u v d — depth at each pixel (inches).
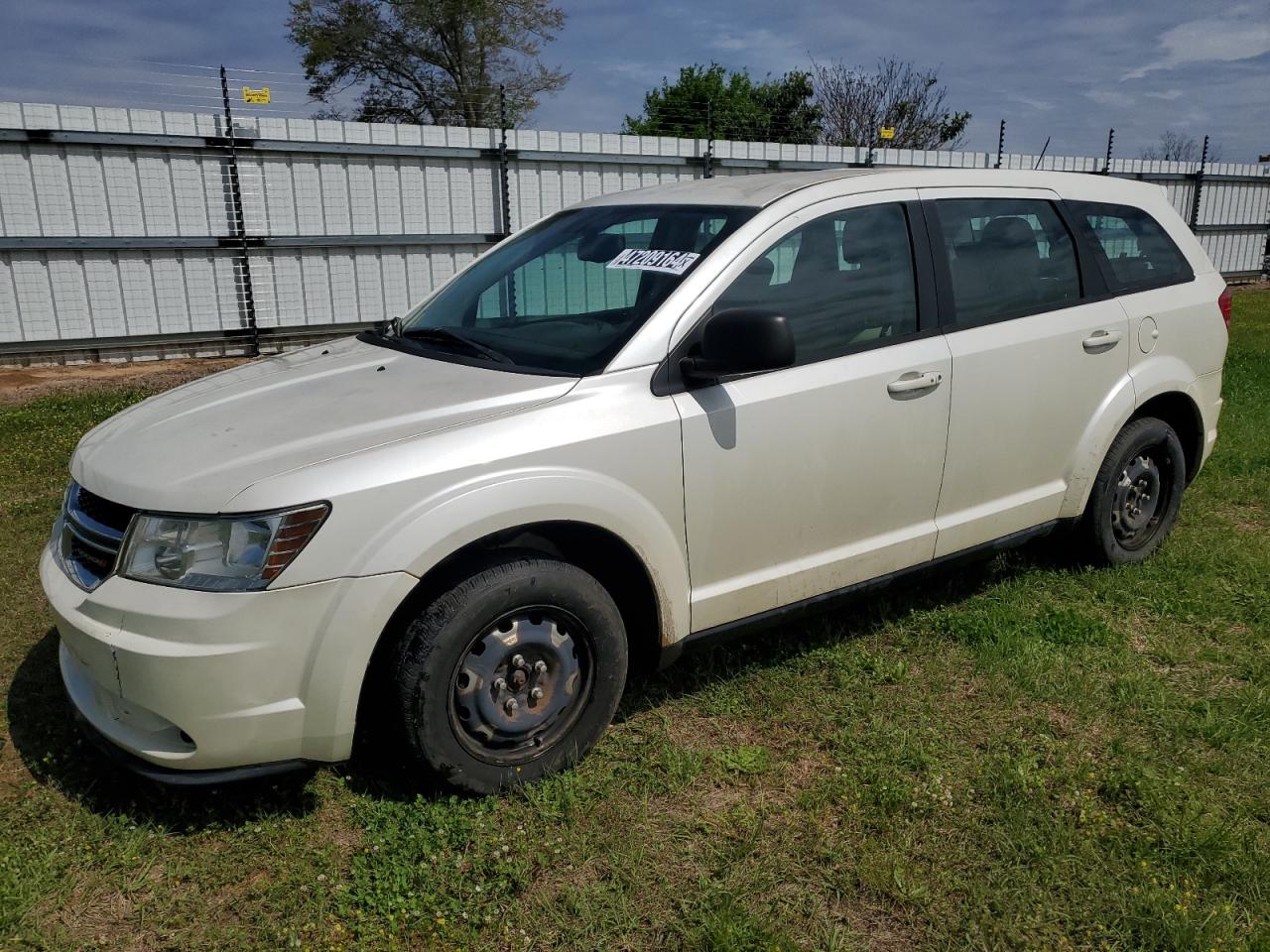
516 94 1220.5
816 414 130.3
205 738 99.3
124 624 99.8
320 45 1194.0
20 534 202.7
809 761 123.1
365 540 100.8
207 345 469.1
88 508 110.0
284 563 98.1
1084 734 128.7
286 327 484.7
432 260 516.1
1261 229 862.5
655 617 123.6
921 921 95.8
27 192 418.3
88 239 430.6
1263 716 132.0
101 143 424.5
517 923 94.9
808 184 139.8
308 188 475.8
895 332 140.9
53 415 322.3
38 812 110.6
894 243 142.9
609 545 120.1
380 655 108.9
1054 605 167.0
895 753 123.0
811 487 132.2
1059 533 170.7
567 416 112.9
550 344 127.6
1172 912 95.3
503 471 107.3
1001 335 150.4
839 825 109.8
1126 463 174.4
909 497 143.7
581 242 146.7
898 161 676.7
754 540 129.3
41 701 134.8
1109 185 177.3
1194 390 180.9
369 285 501.7
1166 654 149.8
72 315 437.4
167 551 99.7
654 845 106.8
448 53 1214.3
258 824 108.8
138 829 107.3
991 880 100.7
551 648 114.3
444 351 133.0
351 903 97.7
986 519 154.6
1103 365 164.9
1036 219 161.6
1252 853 104.5
